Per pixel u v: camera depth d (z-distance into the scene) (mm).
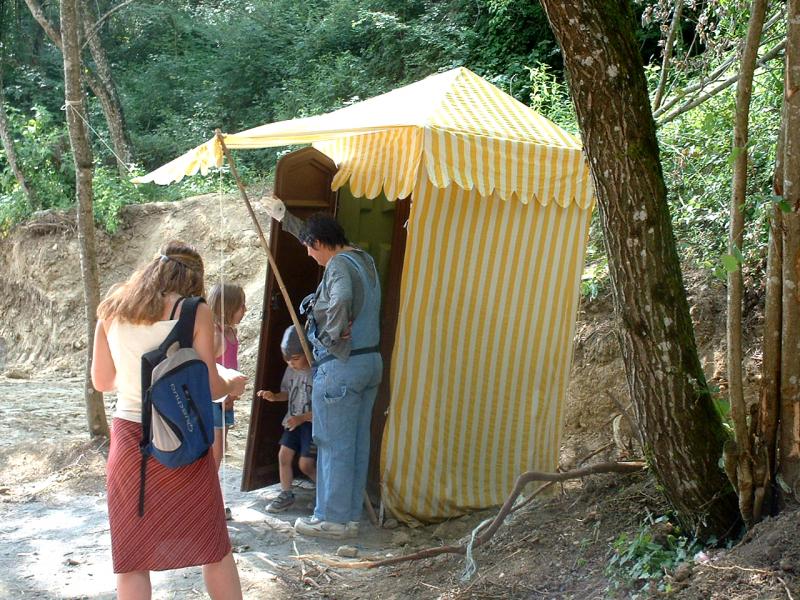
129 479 3471
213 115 19547
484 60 15391
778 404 3602
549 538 4363
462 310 5312
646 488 4441
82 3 16297
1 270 14367
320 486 5160
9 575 4590
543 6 3582
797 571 3223
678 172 7238
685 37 12508
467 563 4262
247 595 4309
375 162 5430
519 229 5344
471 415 5422
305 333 5480
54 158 14492
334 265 4969
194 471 3518
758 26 3395
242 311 5363
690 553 3820
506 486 5512
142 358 3438
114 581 4523
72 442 7055
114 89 16656
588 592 3797
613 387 6562
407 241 5160
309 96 18047
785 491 3578
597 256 7445
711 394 3830
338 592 4355
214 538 3562
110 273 13328
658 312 3703
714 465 3785
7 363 13586
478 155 4914
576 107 3672
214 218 13133
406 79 16766
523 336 5477
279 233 5652
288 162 5625
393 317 5656
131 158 16891
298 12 20703
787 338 3527
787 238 3477
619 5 3600
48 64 22188
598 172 3680
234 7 21141
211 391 3576
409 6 18266
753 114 7121
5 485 6391
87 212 6902
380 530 5305
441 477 5363
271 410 5891
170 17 23172
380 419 5723
